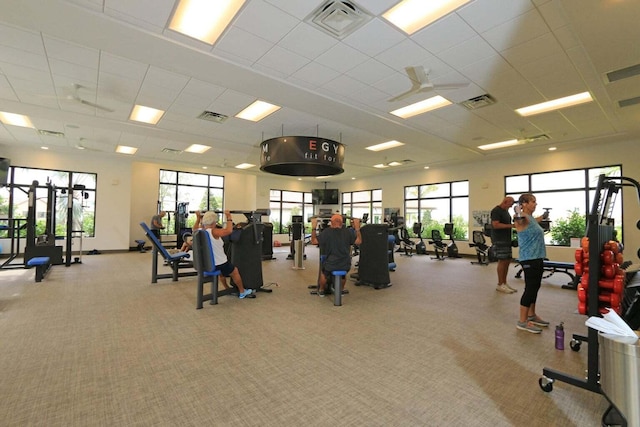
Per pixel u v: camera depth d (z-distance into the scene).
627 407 1.48
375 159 10.25
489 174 9.98
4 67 4.16
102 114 6.02
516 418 1.72
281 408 1.81
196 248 3.85
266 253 8.87
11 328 3.09
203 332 3.03
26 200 9.01
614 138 7.22
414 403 1.87
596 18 2.95
